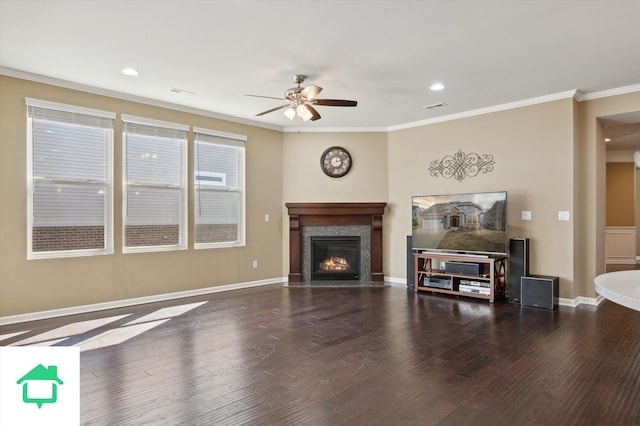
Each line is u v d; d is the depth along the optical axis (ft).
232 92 15.89
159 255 17.08
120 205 15.96
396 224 21.53
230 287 19.52
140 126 16.51
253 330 12.67
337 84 14.93
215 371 9.37
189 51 11.98
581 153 16.48
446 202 18.33
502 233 16.57
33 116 13.89
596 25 10.37
